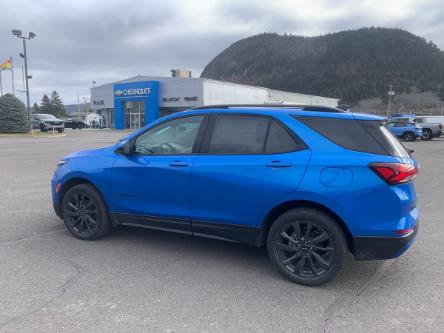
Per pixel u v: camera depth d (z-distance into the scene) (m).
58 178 5.45
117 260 4.64
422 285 4.08
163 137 4.79
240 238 4.33
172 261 4.64
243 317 3.38
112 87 60.34
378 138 3.93
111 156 5.09
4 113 34.00
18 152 17.66
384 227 3.76
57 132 39.38
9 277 4.11
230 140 4.40
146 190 4.77
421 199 8.38
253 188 4.14
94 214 5.23
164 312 3.44
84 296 3.72
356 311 3.52
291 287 4.00
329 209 3.87
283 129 4.18
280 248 4.14
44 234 5.58
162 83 53.31
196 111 4.68
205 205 4.43
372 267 4.55
